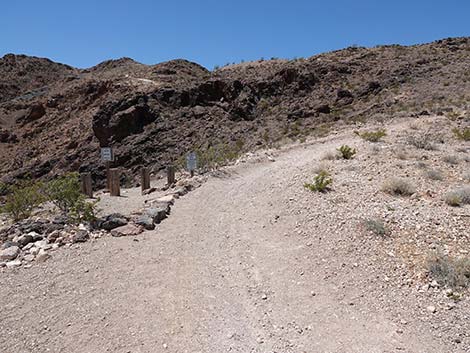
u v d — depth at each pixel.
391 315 4.93
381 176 9.94
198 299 5.38
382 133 15.77
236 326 4.81
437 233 6.62
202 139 28.73
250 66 43.81
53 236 7.27
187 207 9.72
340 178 9.99
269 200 9.43
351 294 5.42
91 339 4.49
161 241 7.38
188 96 33.59
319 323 4.86
